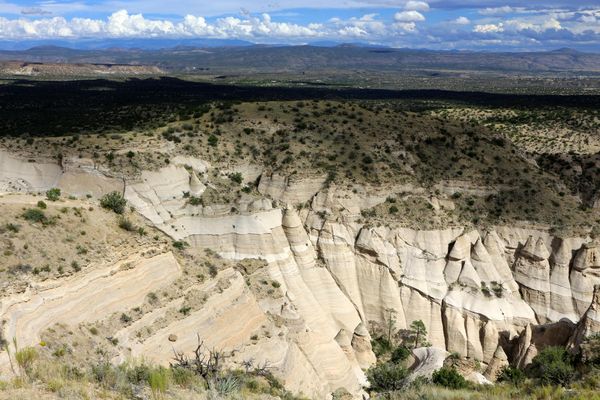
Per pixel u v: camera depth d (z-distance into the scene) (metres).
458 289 50.25
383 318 50.56
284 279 48.47
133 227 32.69
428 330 49.69
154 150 51.16
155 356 27.83
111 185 47.22
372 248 51.09
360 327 45.84
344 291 51.38
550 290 50.53
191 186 50.34
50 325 24.17
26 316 23.23
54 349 23.08
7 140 52.97
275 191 54.62
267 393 25.02
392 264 51.28
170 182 49.16
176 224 47.75
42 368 18.61
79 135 55.56
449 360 41.09
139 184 47.06
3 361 20.00
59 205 31.05
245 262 47.38
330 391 38.38
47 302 24.45
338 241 51.75
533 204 55.69
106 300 27.48
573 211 55.25
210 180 52.66
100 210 32.94
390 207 53.88
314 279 50.41
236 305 34.16
